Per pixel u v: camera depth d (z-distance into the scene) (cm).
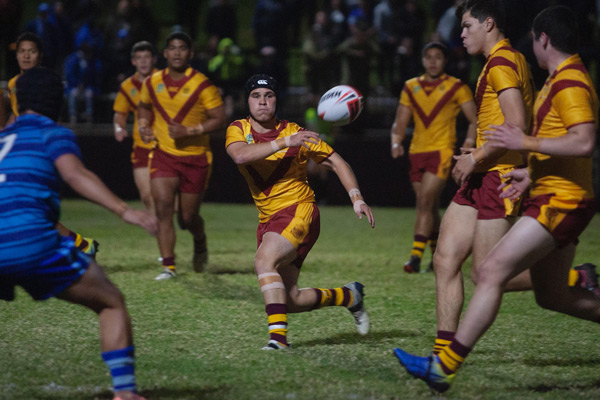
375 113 6003
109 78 6166
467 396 1495
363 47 5775
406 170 5612
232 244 3906
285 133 1906
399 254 3609
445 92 3080
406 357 1512
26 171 1334
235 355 1767
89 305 1377
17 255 1312
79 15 6384
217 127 2827
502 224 1711
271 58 5881
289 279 1891
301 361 1717
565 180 1507
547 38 1534
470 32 1753
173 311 2247
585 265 1770
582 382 1599
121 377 1369
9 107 4784
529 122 1738
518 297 2509
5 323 2061
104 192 1314
